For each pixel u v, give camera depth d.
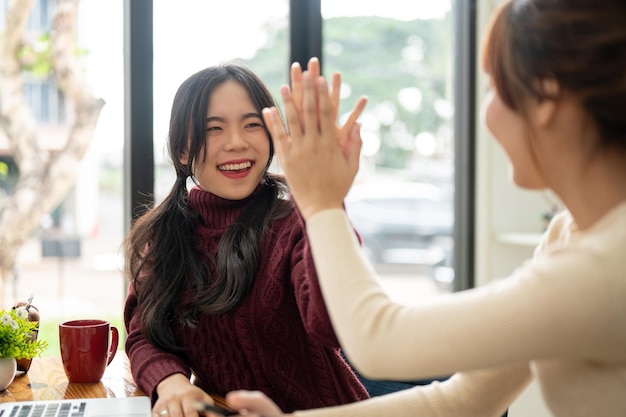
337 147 0.88
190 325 1.41
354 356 0.79
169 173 2.37
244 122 1.45
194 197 1.52
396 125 2.95
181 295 1.47
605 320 0.70
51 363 1.58
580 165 0.79
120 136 2.37
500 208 3.00
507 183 3.00
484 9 2.94
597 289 0.70
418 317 0.76
